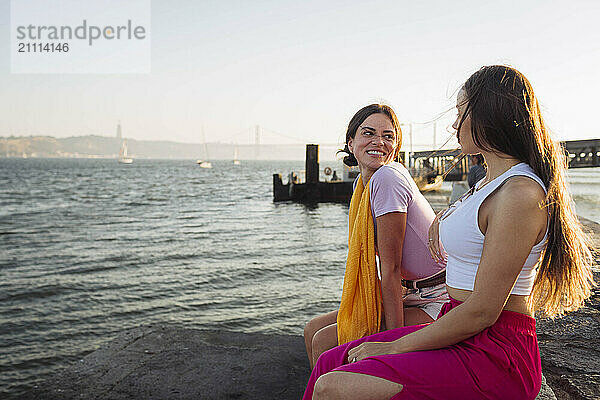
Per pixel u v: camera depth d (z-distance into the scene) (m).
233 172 123.19
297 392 2.74
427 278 2.21
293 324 10.22
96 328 10.63
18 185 66.81
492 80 1.50
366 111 2.33
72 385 2.88
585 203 15.48
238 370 3.01
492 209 1.43
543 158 1.48
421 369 1.44
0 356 9.26
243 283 13.66
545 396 2.26
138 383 2.87
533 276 1.53
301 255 17.47
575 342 2.95
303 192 36.59
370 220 2.17
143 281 14.31
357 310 2.19
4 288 13.91
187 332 3.65
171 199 44.16
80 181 78.06
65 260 17.78
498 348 1.45
